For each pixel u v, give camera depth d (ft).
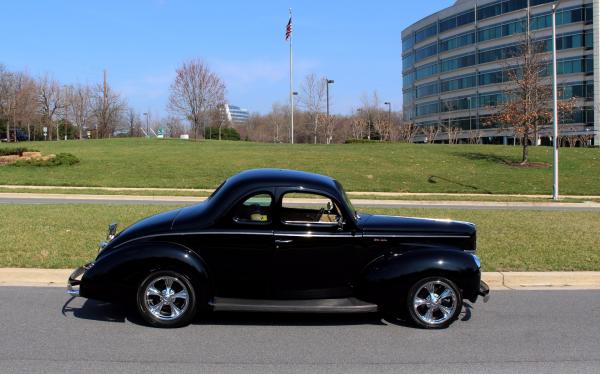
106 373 14.11
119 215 38.88
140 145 127.54
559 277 24.70
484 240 31.73
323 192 18.52
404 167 91.86
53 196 62.28
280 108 253.44
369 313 20.16
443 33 289.12
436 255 18.20
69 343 16.37
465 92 275.39
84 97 219.82
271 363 15.07
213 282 18.17
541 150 114.21
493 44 257.96
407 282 18.15
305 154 103.35
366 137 225.76
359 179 80.94
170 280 17.85
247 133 258.98
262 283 18.29
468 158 102.22
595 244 30.78
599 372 14.79
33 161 86.12
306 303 18.28
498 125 223.10
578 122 223.30
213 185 74.54
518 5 245.65
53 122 224.33
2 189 66.28
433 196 68.08
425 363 15.30
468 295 18.43
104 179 77.41
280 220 18.29
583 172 91.25
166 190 69.05
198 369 14.52
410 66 325.83
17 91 203.62
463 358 15.74
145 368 14.51
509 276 24.57
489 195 70.95
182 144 131.34
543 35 232.53
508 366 15.15
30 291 22.02
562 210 52.95
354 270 18.60
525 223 38.99
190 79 147.54
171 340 16.83
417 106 315.78
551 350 16.52
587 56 222.48
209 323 18.61
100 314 19.30
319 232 18.34
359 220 19.42
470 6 269.85
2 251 26.43
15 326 17.84
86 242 28.71
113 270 17.61
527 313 20.35
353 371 14.61
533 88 94.38
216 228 18.03
